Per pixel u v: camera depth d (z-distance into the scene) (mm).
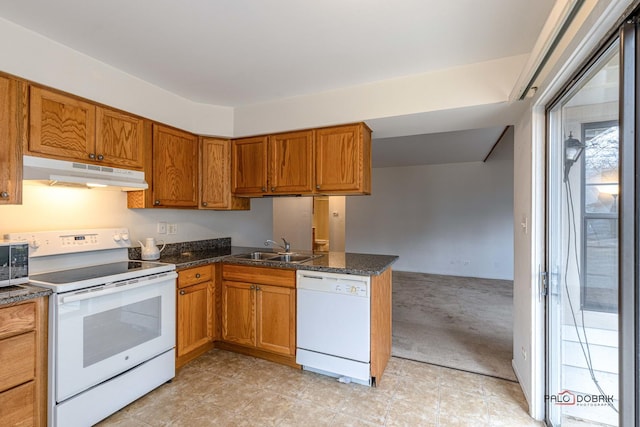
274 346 2576
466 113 2322
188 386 2273
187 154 2859
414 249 6777
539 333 1924
